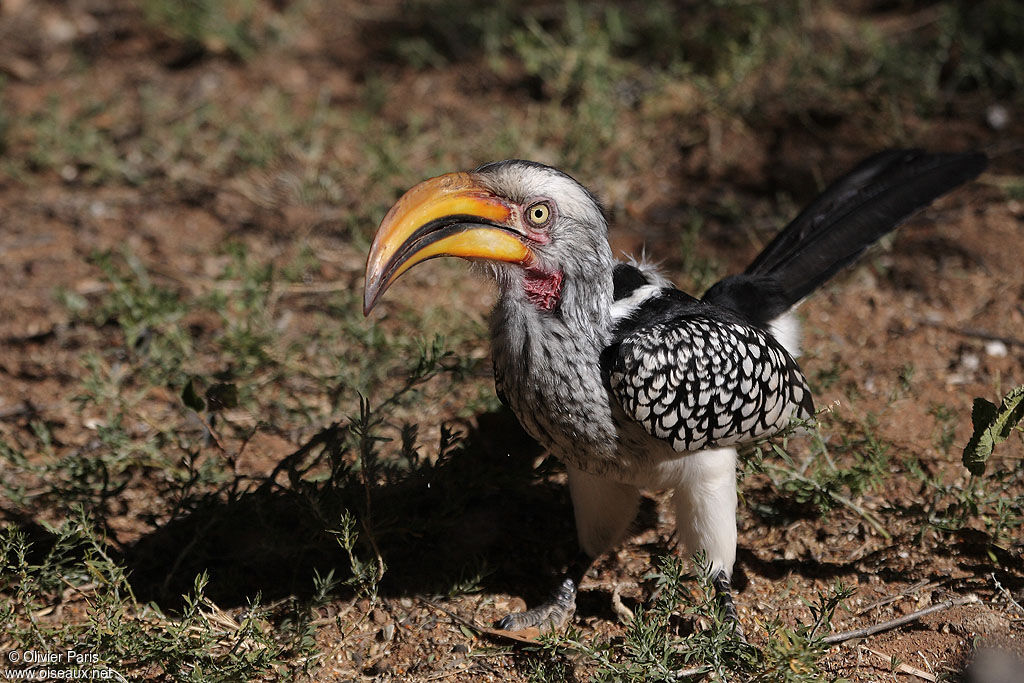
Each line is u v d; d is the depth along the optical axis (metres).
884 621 8.08
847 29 15.73
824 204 9.70
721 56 14.91
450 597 8.46
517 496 9.41
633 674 7.17
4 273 12.28
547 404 7.54
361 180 13.86
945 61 14.78
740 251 12.30
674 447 7.51
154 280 12.16
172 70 16.30
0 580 8.15
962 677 7.53
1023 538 8.62
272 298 11.81
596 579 8.75
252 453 9.82
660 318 7.72
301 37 16.94
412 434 8.56
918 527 8.77
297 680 7.73
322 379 10.45
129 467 9.59
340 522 8.33
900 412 10.06
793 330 9.28
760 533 8.98
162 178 14.04
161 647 7.45
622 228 12.84
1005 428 7.75
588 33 15.27
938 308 11.37
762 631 8.09
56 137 14.36
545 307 7.40
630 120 14.44
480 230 7.23
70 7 17.66
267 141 14.30
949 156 9.98
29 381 10.82
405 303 11.75
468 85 15.54
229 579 8.42
